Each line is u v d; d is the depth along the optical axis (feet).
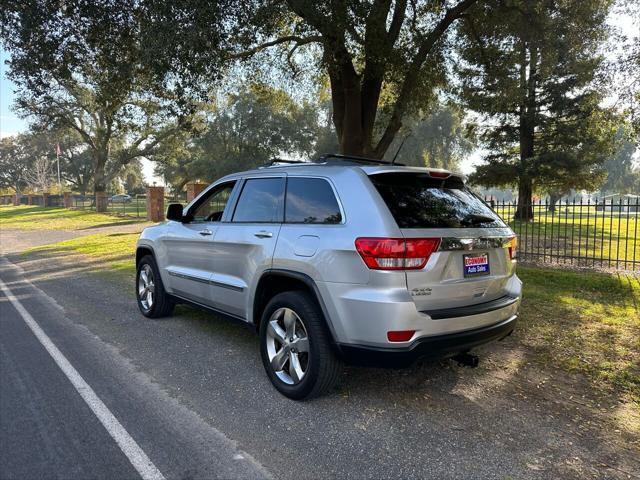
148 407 11.64
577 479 8.84
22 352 15.78
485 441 10.12
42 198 163.84
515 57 44.73
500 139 74.18
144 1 29.17
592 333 17.49
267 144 167.12
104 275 31.81
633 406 11.81
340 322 10.77
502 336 12.44
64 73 37.40
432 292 10.53
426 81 46.24
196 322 19.53
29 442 10.00
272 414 11.29
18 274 33.04
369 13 32.50
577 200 223.51
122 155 123.03
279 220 13.05
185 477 8.79
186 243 16.93
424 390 12.67
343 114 44.45
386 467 9.14
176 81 32.42
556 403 11.95
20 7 32.22
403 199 11.21
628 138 40.42
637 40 34.83
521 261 33.30
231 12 28.78
